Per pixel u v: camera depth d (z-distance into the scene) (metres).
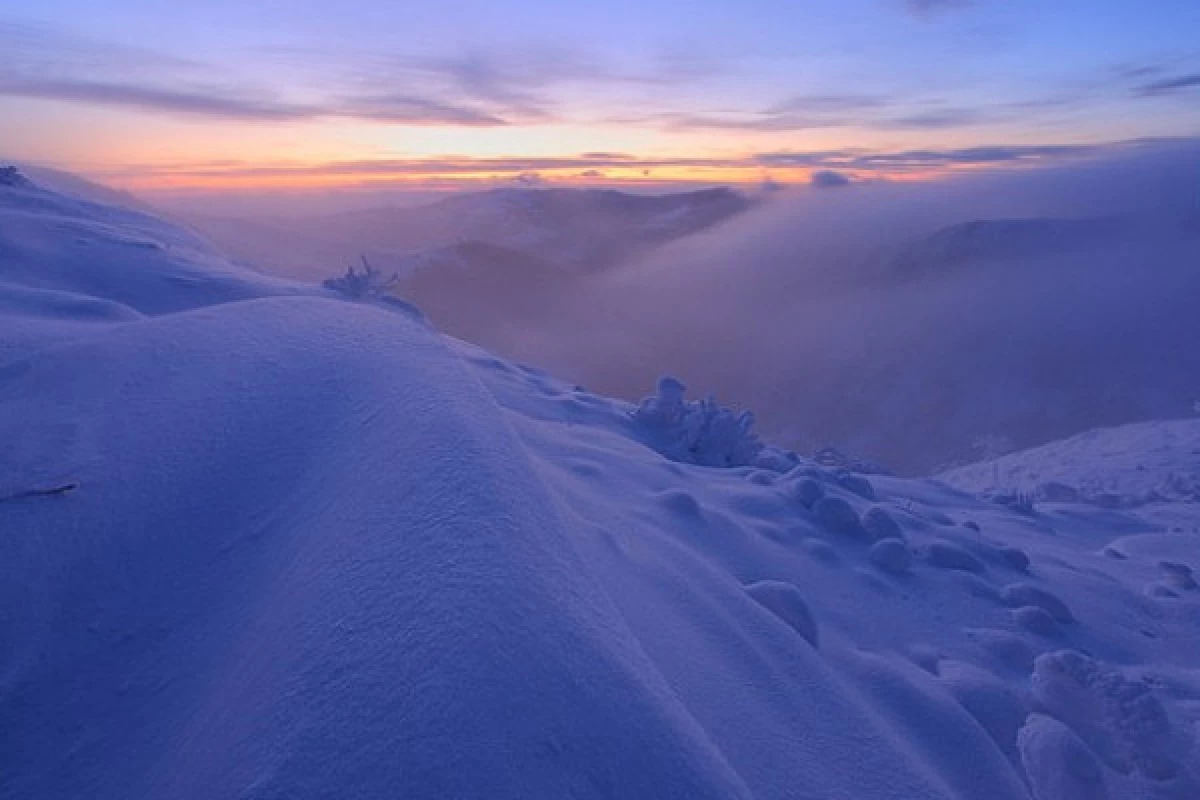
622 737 1.50
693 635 2.55
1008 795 2.51
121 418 2.71
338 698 1.49
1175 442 15.57
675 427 6.97
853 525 4.61
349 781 1.34
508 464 2.16
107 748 1.77
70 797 1.67
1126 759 2.80
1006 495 8.55
